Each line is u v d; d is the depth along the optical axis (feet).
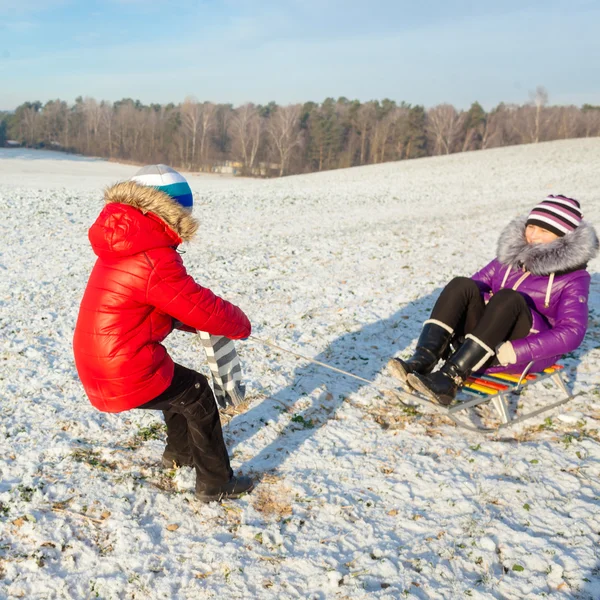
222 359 10.84
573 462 12.17
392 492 11.31
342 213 54.29
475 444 13.00
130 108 337.31
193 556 9.61
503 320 12.52
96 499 10.79
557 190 67.41
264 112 370.73
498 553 9.67
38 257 32.07
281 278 27.53
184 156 302.04
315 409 14.56
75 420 13.53
